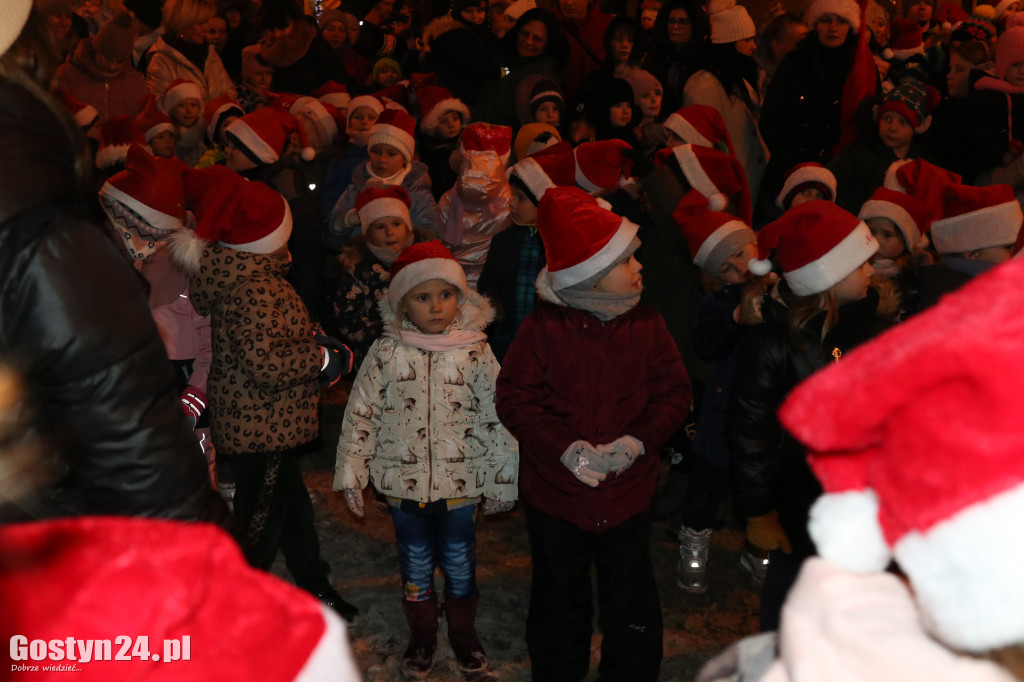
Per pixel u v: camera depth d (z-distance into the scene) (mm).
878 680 785
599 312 2795
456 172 6051
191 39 7520
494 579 3924
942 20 10961
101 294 1280
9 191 1224
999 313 674
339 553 4133
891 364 717
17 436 1233
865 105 5258
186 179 3785
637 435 2746
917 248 3959
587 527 2766
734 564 4051
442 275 3035
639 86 6094
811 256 2568
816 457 857
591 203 2842
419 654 3271
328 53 8000
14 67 1288
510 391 2826
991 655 744
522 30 6973
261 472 3225
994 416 648
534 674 2953
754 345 2645
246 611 796
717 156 4430
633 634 2875
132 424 1309
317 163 5977
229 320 3113
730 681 1051
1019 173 5422
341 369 3279
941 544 678
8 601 722
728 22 6828
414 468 3045
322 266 5285
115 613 730
